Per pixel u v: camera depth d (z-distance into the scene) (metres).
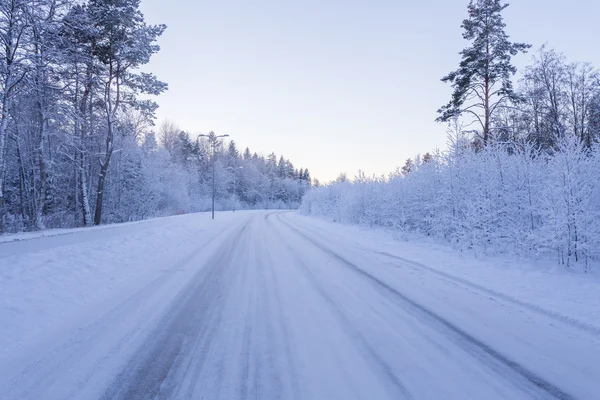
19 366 3.41
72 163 22.11
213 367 3.40
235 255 10.49
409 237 14.74
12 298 5.18
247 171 86.00
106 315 4.92
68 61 15.12
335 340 4.05
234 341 4.03
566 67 23.00
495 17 18.91
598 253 7.99
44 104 16.31
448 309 5.24
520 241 9.53
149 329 4.40
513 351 3.78
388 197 19.22
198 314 4.98
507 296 5.89
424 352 3.74
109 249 9.54
